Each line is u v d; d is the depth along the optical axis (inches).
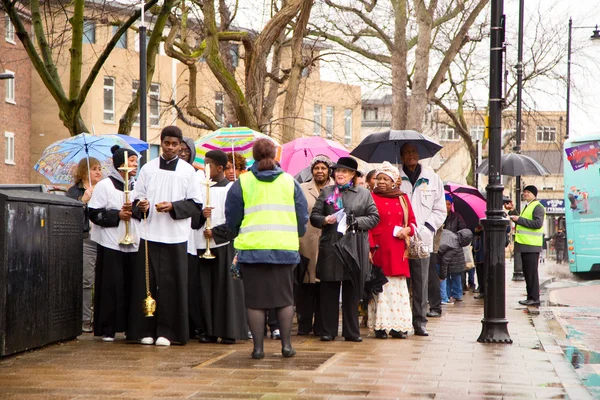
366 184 634.8
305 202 413.7
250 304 405.7
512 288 1064.2
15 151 2129.7
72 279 466.9
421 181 571.2
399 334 506.3
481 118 1814.7
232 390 320.5
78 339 477.1
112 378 346.0
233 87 895.7
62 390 319.9
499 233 488.1
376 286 497.7
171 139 459.2
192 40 1612.9
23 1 786.2
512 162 898.7
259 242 402.0
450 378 353.7
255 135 642.8
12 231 399.9
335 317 490.3
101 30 2070.6
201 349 440.8
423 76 1334.9
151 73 759.7
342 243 477.4
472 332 542.3
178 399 303.7
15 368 370.9
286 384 333.7
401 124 1337.4
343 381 342.0
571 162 1371.8
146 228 455.5
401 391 322.0
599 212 1352.1
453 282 845.8
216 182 487.2
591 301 849.5
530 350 448.8
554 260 2529.5
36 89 2198.6
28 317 415.8
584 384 352.5
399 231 503.2
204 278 470.0
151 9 948.6
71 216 464.8
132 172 485.4
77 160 593.3
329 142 713.0
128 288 470.9
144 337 456.1
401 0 1322.6
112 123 2148.1
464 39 1449.3
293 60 1027.9
